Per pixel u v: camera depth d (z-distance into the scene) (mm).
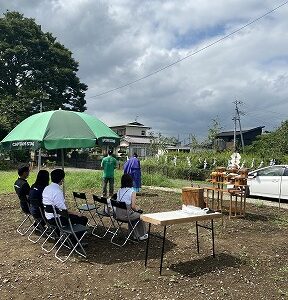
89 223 8859
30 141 6672
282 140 33375
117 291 4949
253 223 9352
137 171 14250
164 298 4742
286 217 10484
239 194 10312
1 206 11328
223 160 26750
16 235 7824
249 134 64375
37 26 50906
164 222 5438
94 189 16234
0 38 48688
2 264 5969
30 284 5172
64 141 6559
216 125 37781
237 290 5027
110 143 7215
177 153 31062
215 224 8992
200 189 6691
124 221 7023
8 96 43094
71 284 5176
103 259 6238
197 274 5578
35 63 49719
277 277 5551
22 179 7891
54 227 6621
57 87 51969
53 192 6457
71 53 54562
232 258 6348
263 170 14992
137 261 6125
